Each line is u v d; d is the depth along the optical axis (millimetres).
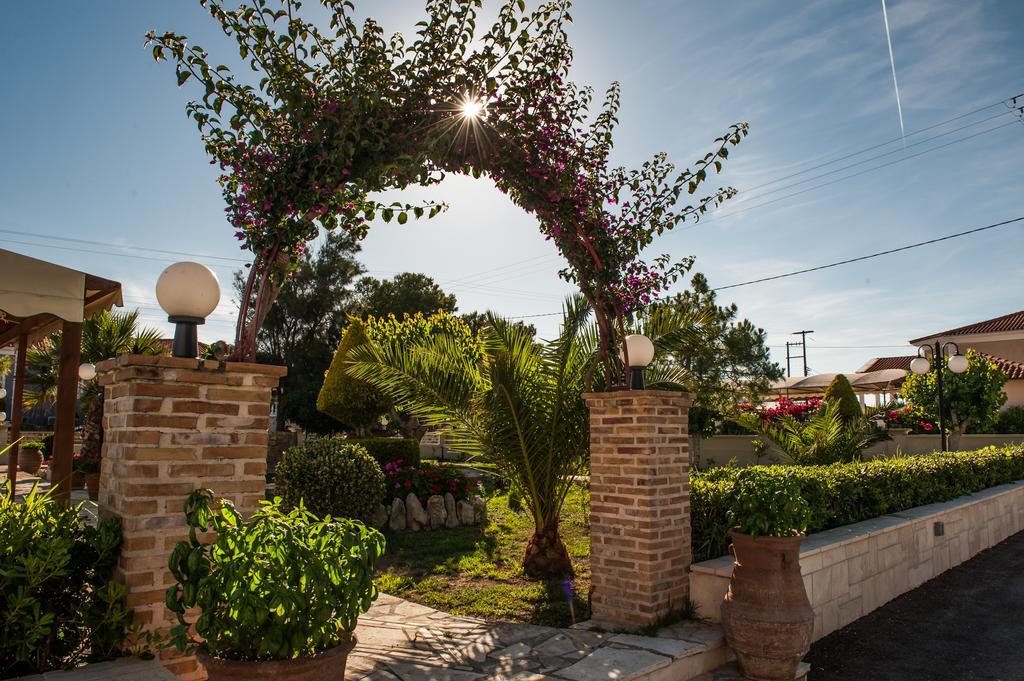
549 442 6949
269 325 28500
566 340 6910
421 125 4176
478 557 7895
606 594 5484
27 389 17844
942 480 9211
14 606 2895
